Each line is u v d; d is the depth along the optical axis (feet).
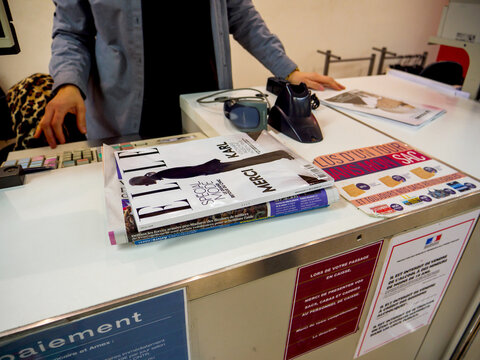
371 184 2.06
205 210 1.53
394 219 1.80
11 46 1.66
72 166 2.29
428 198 1.94
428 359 3.18
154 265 1.46
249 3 4.19
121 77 3.80
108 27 3.51
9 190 1.99
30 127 5.02
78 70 3.30
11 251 1.51
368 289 2.13
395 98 3.72
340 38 9.82
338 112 3.30
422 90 4.12
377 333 2.50
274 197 1.65
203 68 4.28
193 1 3.82
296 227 1.71
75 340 1.33
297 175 1.80
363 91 3.93
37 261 1.46
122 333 1.43
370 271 2.02
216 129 2.76
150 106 4.15
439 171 2.22
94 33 3.84
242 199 1.61
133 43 3.58
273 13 8.63
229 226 1.69
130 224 1.47
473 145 2.64
